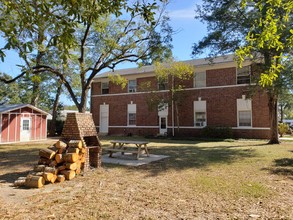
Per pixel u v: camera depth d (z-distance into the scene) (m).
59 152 6.74
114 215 3.99
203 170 7.70
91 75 14.57
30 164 8.94
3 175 7.16
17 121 20.81
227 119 20.78
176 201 4.70
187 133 22.50
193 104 22.38
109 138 22.09
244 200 4.73
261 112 19.39
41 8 3.26
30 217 3.91
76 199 4.85
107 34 14.39
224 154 11.17
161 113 23.95
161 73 21.05
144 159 9.95
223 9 13.80
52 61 16.03
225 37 14.59
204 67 21.77
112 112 27.11
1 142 19.25
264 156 10.29
